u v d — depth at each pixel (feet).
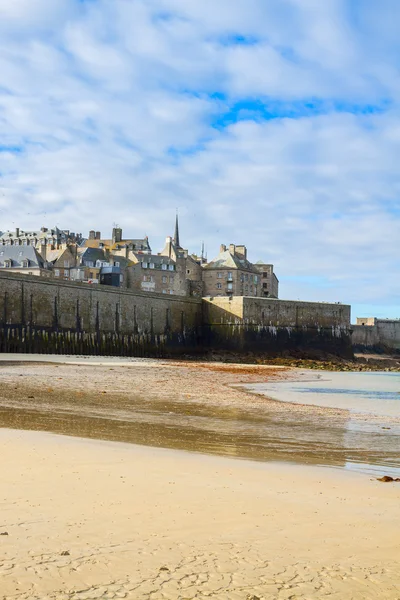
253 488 36.65
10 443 47.47
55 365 175.83
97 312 269.03
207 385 134.10
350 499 35.06
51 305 247.09
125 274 403.95
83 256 417.28
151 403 92.73
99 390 110.63
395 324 458.91
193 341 323.16
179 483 36.91
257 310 320.09
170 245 448.65
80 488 34.60
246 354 312.29
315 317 341.62
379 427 73.31
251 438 61.16
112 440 54.19
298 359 310.45
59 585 21.57
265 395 117.19
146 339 294.05
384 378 189.57
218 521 29.40
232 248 447.01
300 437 63.36
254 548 25.82
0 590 21.03
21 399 89.35
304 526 29.19
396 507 33.53
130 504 31.73
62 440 50.31
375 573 23.65
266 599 21.09
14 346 229.66
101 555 24.35
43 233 517.96
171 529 27.91
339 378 185.78
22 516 28.94
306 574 23.31
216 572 23.15
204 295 441.27
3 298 226.38
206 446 54.08
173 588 21.63
